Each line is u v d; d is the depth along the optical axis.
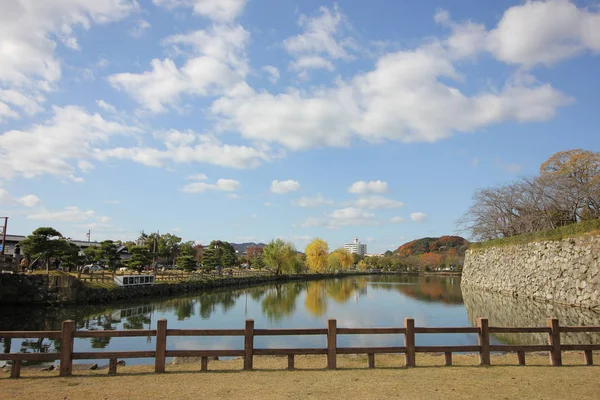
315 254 102.56
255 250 131.62
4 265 31.45
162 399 7.07
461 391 7.58
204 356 9.21
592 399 7.12
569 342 16.89
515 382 8.22
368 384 8.05
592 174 38.50
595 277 24.52
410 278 102.81
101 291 34.44
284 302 40.31
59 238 35.75
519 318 24.20
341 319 27.95
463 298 41.34
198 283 52.38
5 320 25.39
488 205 48.47
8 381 8.25
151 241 72.31
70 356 8.70
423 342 18.91
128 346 17.92
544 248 32.09
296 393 7.43
